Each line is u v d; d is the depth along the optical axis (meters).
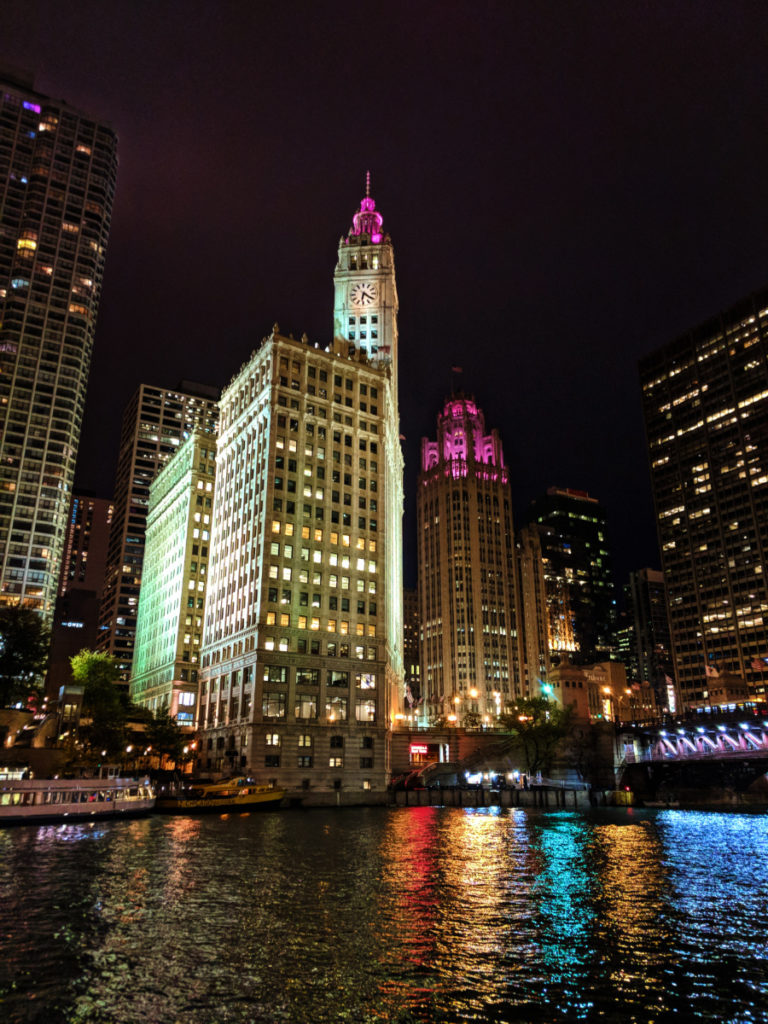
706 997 19.91
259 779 96.44
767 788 144.50
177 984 20.50
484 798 105.38
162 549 166.50
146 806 78.38
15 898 31.08
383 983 20.77
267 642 103.12
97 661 110.81
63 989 20.03
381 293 165.12
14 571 174.12
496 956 23.27
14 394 185.62
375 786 105.38
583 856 47.09
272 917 28.08
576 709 188.00
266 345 121.50
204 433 153.75
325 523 114.38
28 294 194.50
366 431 124.81
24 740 98.06
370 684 110.25
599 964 22.56
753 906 30.83
